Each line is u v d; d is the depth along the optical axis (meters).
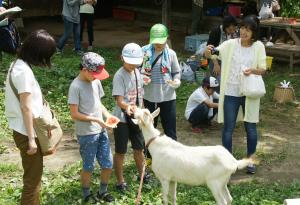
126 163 6.28
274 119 8.38
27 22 17.25
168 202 5.15
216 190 4.54
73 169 6.00
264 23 11.95
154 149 4.72
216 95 7.76
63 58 11.66
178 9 17.31
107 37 15.09
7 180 5.73
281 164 6.52
